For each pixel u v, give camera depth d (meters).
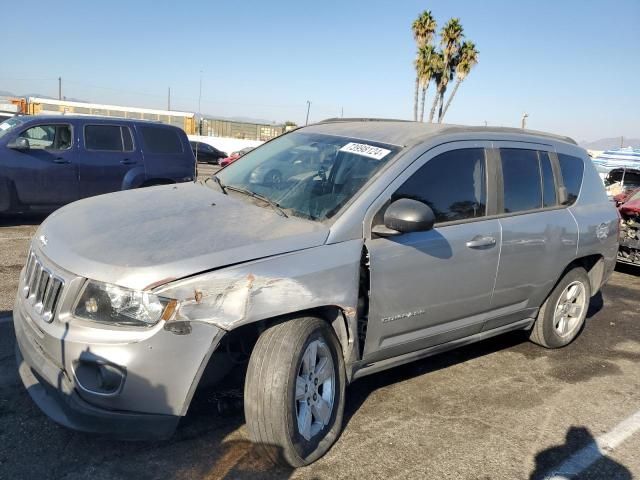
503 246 4.05
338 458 3.13
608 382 4.55
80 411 2.60
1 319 4.59
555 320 4.94
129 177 9.37
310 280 2.94
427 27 32.91
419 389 4.10
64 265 2.78
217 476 2.87
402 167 3.55
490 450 3.37
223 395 3.28
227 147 41.16
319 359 3.12
